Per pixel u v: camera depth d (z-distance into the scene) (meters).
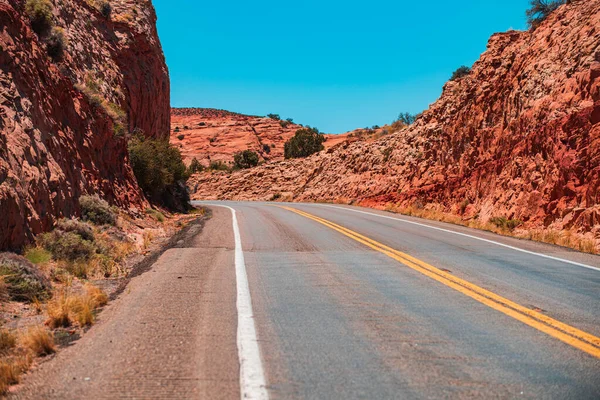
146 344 5.55
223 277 9.31
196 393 4.29
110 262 10.20
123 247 11.96
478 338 5.79
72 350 5.45
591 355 5.21
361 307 7.20
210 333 5.95
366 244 13.73
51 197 11.09
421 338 5.79
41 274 8.12
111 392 4.32
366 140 53.66
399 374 4.71
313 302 7.49
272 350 5.38
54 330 6.23
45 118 12.52
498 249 12.86
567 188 15.46
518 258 11.46
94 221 13.27
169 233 17.03
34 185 10.27
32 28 15.94
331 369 4.84
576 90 16.69
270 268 10.24
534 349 5.40
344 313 6.89
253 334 5.92
